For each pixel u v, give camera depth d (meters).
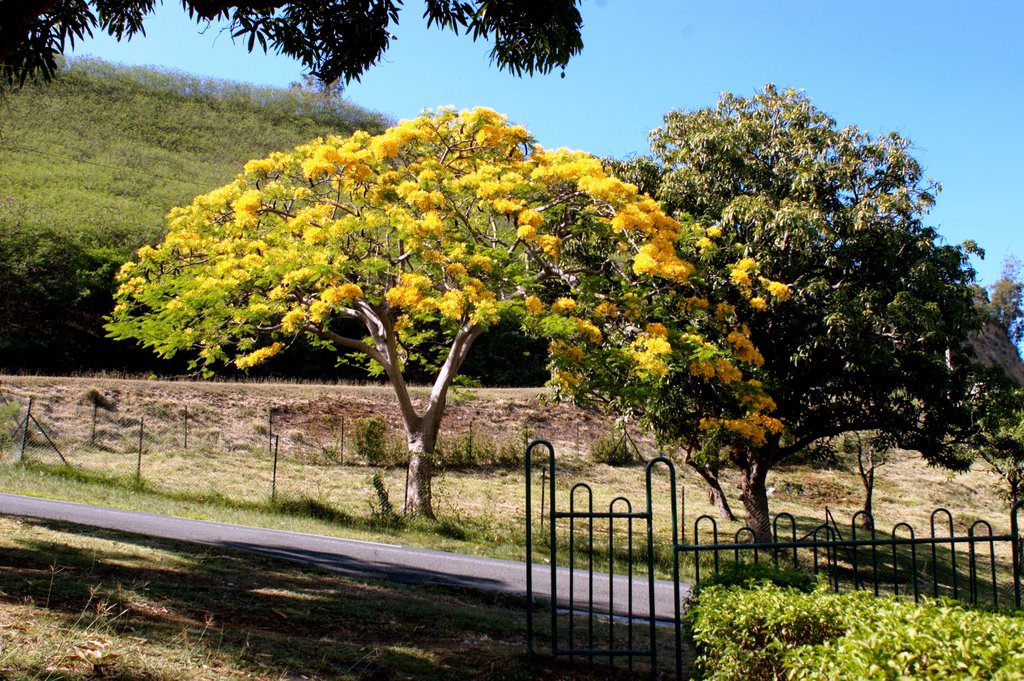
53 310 31.70
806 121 17.62
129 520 12.81
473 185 16.06
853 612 4.61
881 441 17.42
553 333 14.85
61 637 5.11
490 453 26.39
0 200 39.19
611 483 25.92
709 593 5.41
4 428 20.92
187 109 72.06
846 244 16.12
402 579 10.46
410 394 30.14
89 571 7.59
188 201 51.81
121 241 38.66
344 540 13.87
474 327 18.45
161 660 5.03
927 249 16.05
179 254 18.06
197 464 22.08
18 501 13.71
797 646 4.70
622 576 13.35
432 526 16.77
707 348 14.90
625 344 16.38
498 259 15.85
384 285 17.39
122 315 17.77
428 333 19.97
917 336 15.15
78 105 65.06
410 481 18.00
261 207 17.19
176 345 18.28
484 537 16.52
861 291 15.59
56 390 24.95
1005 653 3.44
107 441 22.98
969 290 16.27
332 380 34.34
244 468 22.36
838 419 16.98
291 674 5.32
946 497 29.19
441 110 17.33
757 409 15.50
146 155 59.72
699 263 16.36
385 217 15.64
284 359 34.72
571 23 8.82
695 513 22.47
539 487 24.16
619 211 15.90
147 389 26.59
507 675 6.00
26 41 8.34
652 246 15.24
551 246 15.53
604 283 16.20
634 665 6.95
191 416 25.55
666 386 16.38
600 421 30.78
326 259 15.53
